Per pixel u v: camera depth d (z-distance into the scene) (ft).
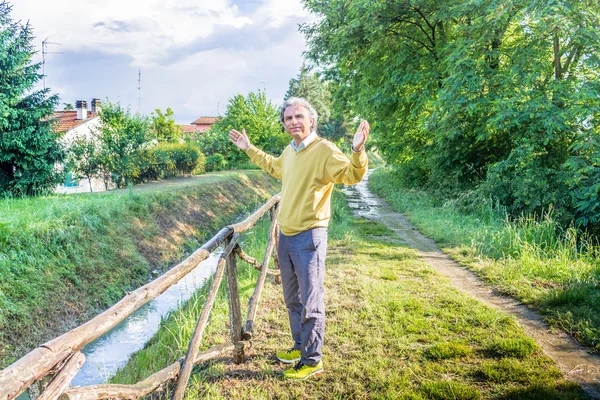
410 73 43.29
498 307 14.24
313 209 9.02
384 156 67.10
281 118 9.08
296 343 10.65
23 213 26.61
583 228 24.27
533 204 27.61
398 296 15.03
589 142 24.91
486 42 34.24
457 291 15.66
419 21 45.24
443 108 35.22
